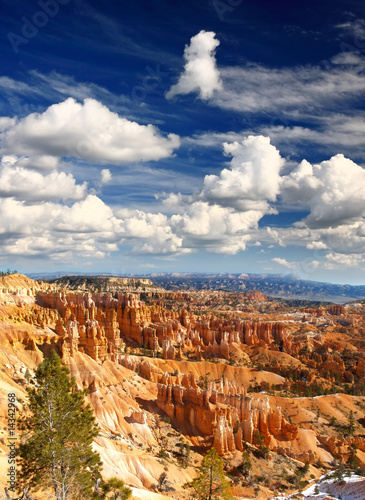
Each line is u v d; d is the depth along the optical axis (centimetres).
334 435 14962
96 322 15000
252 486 11019
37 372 5734
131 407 12662
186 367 19375
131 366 15462
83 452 5666
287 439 13988
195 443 12631
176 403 13662
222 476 7562
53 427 5331
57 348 13050
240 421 13850
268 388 18738
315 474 12631
